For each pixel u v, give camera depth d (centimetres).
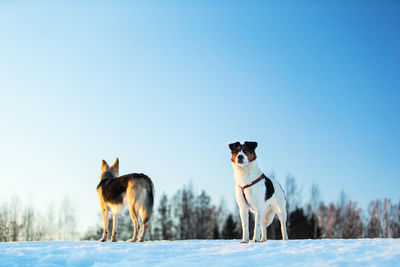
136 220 1017
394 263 540
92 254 718
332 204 4253
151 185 1048
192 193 3953
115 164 1207
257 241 845
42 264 665
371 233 4278
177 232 3844
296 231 3161
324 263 561
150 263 634
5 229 3534
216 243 900
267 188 887
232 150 874
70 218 3872
